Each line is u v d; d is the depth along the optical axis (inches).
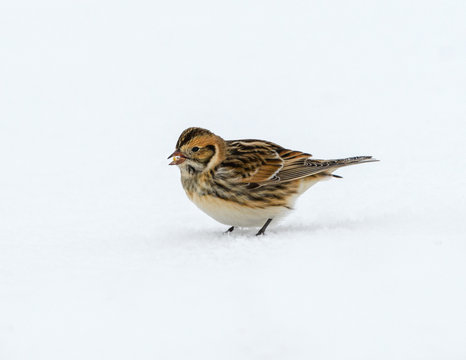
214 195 476.7
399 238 417.4
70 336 335.6
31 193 641.0
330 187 594.2
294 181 486.6
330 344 316.2
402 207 525.7
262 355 312.7
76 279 401.4
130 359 315.0
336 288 357.4
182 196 619.8
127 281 389.4
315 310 339.3
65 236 506.3
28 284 398.6
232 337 324.5
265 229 483.2
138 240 473.1
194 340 324.5
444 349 309.9
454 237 416.5
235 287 365.1
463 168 617.0
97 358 317.4
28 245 479.8
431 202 530.3
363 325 327.0
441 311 335.0
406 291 351.9
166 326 337.1
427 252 393.1
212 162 472.4
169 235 485.7
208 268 393.4
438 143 695.1
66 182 673.0
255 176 473.1
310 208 550.0
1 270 422.6
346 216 513.7
